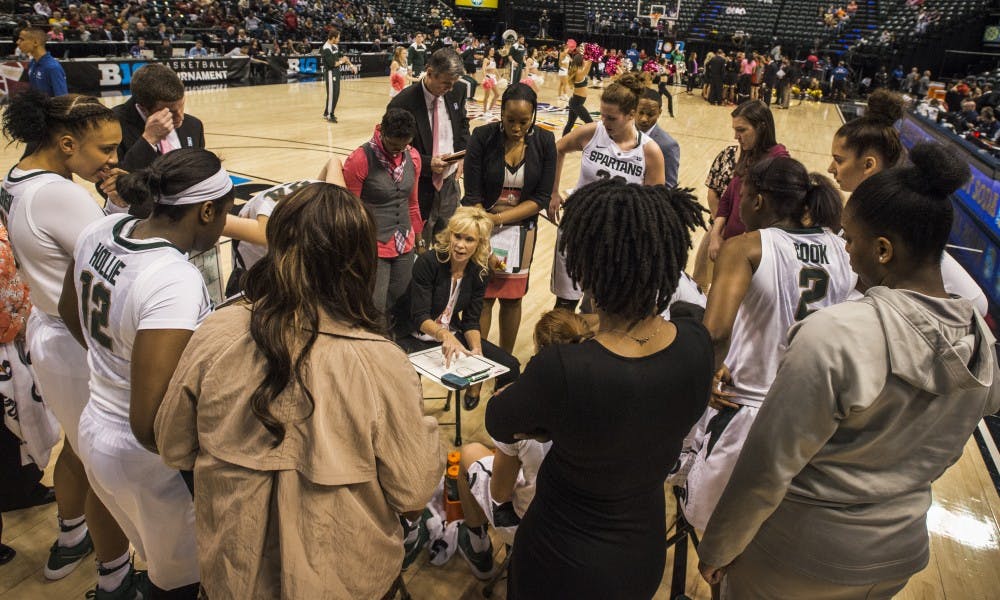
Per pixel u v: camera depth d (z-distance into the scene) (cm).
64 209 180
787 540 140
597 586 129
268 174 775
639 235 118
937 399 122
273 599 117
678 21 2912
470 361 292
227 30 1931
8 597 209
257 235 237
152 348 136
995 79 1848
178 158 144
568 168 937
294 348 115
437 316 313
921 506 135
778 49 2045
